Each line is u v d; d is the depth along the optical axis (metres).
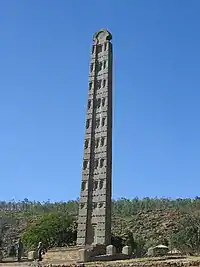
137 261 40.62
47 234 82.12
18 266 47.84
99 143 66.62
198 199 186.25
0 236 119.12
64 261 51.34
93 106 68.88
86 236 63.28
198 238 88.19
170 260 38.44
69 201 181.12
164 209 177.00
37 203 197.25
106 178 64.38
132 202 190.38
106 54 70.50
